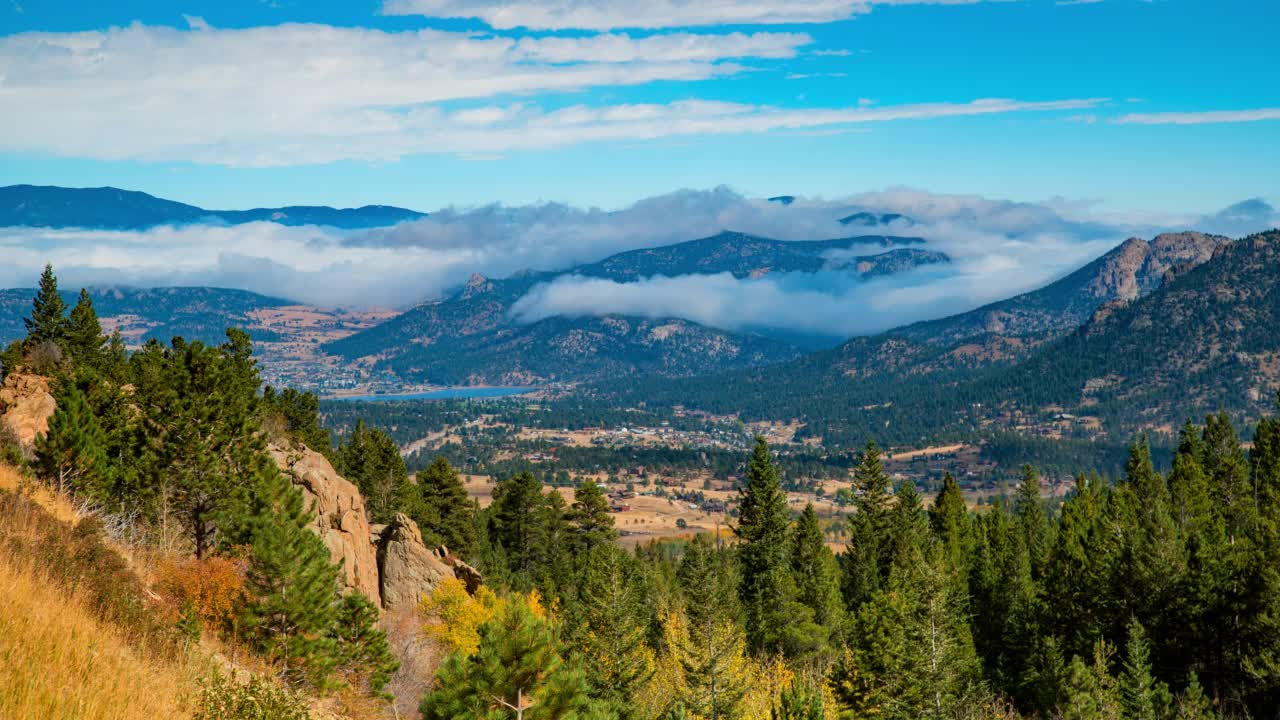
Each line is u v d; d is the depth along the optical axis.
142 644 24.11
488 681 27.48
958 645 58.47
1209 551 60.12
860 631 56.66
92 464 40.41
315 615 34.22
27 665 18.33
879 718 50.84
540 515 105.25
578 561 103.31
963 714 51.91
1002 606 72.38
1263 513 86.44
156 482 44.66
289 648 33.22
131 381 64.31
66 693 18.02
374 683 38.12
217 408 46.75
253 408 55.75
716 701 51.41
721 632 54.66
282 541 34.41
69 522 32.53
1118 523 80.06
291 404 94.62
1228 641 55.59
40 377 50.91
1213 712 52.38
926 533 97.38
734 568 96.06
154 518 44.31
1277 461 95.62
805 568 82.88
